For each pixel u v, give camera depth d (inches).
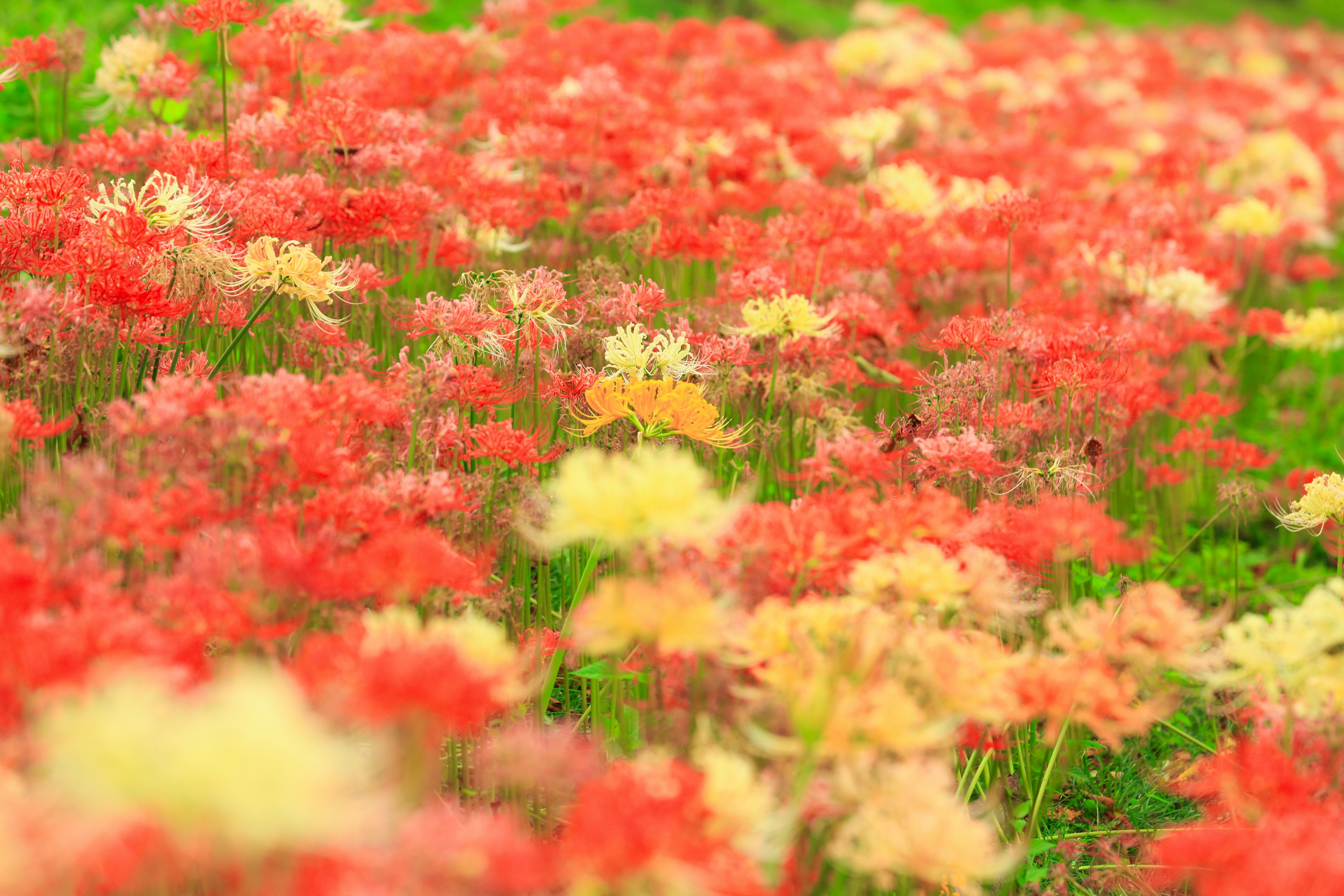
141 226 150.5
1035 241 294.7
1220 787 121.9
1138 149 422.9
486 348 165.5
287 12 243.8
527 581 166.4
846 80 455.8
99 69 277.4
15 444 130.6
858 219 219.6
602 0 512.4
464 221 231.9
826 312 218.1
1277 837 99.0
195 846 71.4
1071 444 194.1
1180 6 1017.5
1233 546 252.5
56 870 73.7
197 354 160.4
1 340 139.1
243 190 183.9
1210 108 516.1
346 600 119.0
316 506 118.4
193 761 64.1
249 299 181.5
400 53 301.3
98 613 93.7
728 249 222.2
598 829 81.7
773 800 97.2
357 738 105.6
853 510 121.5
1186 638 114.3
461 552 140.6
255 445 117.1
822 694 93.7
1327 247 503.5
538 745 101.8
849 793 98.0
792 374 206.4
